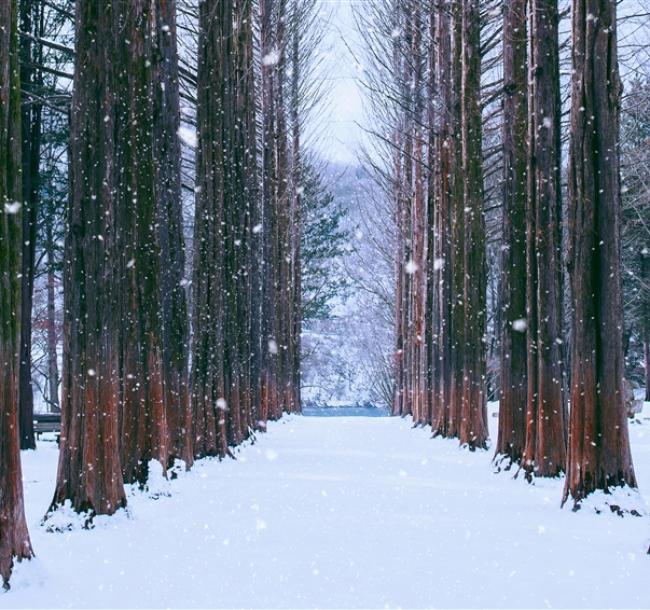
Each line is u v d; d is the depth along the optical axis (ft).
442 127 88.53
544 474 47.55
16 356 24.66
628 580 24.57
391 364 211.00
